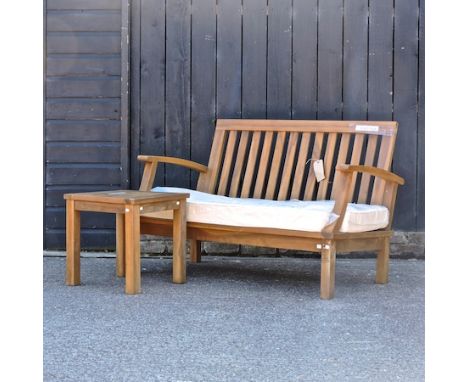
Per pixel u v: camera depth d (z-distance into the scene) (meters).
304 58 5.00
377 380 2.57
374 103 4.97
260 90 5.03
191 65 5.06
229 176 5.10
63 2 5.05
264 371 2.67
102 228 5.12
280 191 4.75
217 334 3.15
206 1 5.03
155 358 2.82
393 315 3.49
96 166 5.09
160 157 4.54
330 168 4.64
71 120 5.09
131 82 5.09
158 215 4.39
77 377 2.61
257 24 5.01
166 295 3.91
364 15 4.95
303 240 3.92
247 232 4.12
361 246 4.09
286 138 5.00
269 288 4.11
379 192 4.33
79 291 4.00
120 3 5.04
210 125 5.07
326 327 3.27
